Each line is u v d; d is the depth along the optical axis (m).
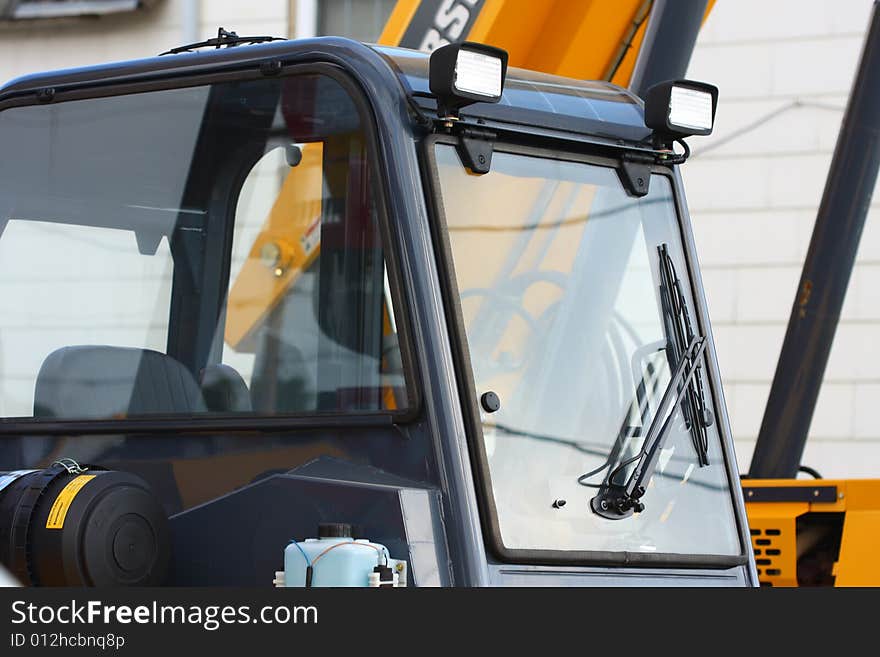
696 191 24.36
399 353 7.51
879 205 23.16
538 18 12.38
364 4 24.86
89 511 7.41
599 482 8.05
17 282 8.68
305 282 7.87
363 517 7.28
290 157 8.01
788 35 24.00
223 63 8.27
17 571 7.41
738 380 24.03
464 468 7.32
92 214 8.55
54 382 8.45
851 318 23.22
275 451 7.72
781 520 13.49
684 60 12.02
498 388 7.77
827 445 23.34
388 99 7.74
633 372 8.41
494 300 7.86
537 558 7.54
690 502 8.41
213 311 8.12
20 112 8.83
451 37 12.40
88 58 25.28
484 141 8.01
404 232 7.59
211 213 8.21
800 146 23.91
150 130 8.45
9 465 8.49
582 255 8.34
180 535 7.84
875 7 14.75
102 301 8.45
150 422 8.08
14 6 25.50
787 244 23.94
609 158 8.64
